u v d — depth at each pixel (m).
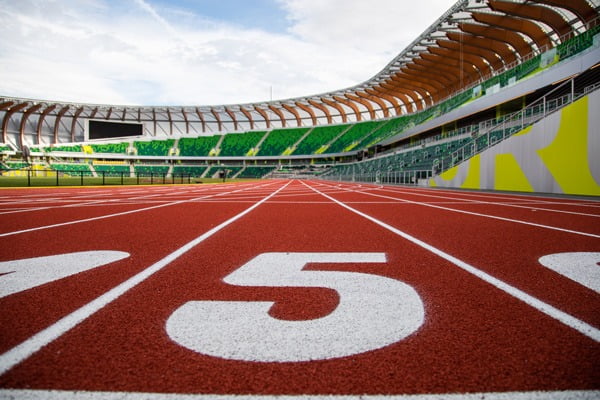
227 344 1.41
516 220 5.42
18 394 1.08
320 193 14.72
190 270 2.54
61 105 59.56
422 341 1.44
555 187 11.16
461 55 31.95
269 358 1.30
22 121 66.00
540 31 25.31
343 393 1.09
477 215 6.13
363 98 53.53
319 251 3.20
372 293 2.02
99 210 7.14
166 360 1.29
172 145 68.62
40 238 3.87
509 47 28.95
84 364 1.26
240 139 69.56
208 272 2.48
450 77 38.19
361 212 6.76
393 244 3.53
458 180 17.38
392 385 1.13
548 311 1.76
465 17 24.98
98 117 69.25
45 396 1.07
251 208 7.67
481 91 29.34
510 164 13.35
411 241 3.70
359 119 61.25
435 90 43.16
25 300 1.91
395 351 1.36
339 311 1.75
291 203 9.12
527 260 2.83
